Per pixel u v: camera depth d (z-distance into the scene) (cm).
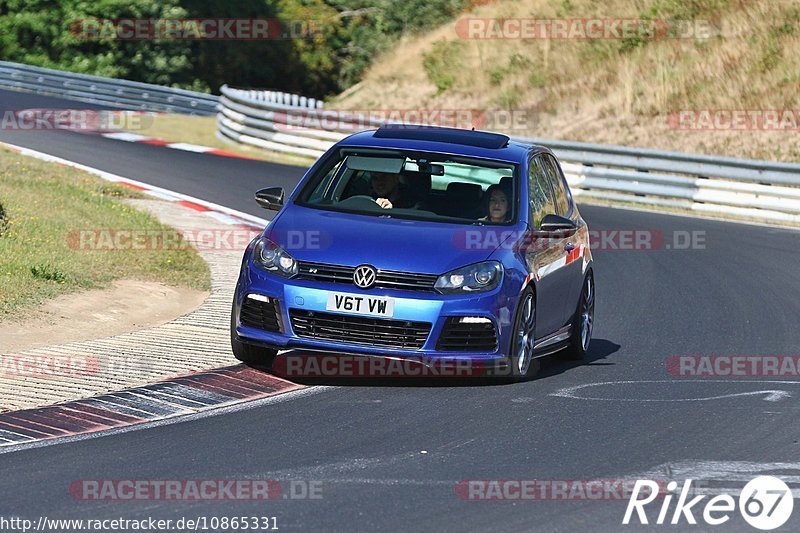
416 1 17812
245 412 2795
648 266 5738
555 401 3023
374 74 13725
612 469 2423
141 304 4125
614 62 11631
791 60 10788
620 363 3644
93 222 5509
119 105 12988
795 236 6975
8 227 4831
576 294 3647
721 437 2722
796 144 9731
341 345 3006
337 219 3206
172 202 6950
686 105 10706
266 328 3081
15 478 2231
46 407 2762
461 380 3228
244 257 3209
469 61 12838
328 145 9731
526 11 13038
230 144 10556
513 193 3341
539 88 11881
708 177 8388
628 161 8488
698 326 4331
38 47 16575
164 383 3028
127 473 2288
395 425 2716
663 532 2052
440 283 3011
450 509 2119
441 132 3644
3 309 3691
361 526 2008
